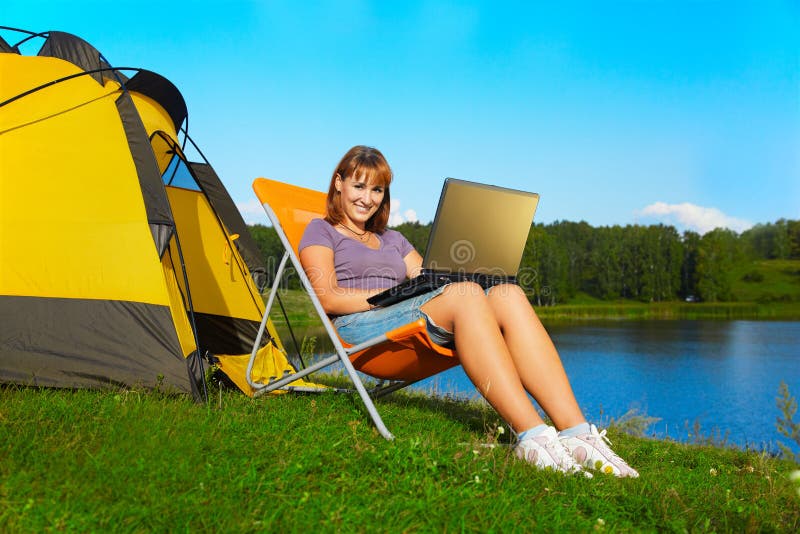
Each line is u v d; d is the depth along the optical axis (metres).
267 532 1.50
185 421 2.41
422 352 2.70
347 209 3.08
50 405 2.58
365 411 3.10
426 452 2.12
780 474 2.55
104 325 3.27
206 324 4.89
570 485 2.02
